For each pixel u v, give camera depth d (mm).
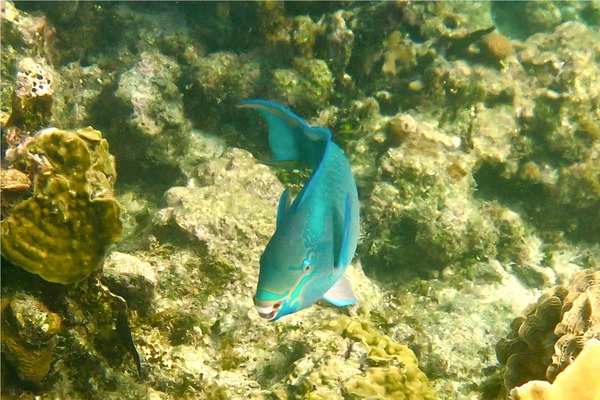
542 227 3445
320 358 1745
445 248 2801
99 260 1581
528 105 3498
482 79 3500
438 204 2859
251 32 3395
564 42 3941
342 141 3184
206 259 2143
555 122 3365
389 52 3400
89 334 1629
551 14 4617
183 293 2039
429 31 3586
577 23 4109
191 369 1792
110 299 1660
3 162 1575
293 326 2020
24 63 1873
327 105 3307
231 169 2730
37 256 1491
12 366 1530
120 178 3129
